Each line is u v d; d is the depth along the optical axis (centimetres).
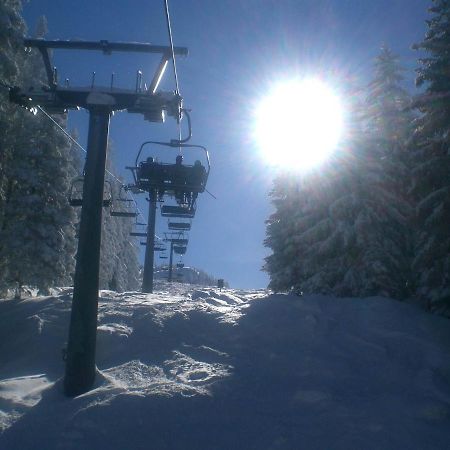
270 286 1941
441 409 888
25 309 1755
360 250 1716
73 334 988
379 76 1947
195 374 1066
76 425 834
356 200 1734
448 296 1470
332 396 940
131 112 1056
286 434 808
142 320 1445
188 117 1142
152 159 1428
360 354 1189
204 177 1427
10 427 859
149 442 798
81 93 1048
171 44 1008
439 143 1527
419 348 1216
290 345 1254
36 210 2209
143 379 1072
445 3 1545
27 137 2283
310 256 1788
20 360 1281
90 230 1001
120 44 1027
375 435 790
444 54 1505
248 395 954
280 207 2072
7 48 2059
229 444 791
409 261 1719
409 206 1720
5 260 2180
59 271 2191
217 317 1474
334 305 1530
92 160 1021
